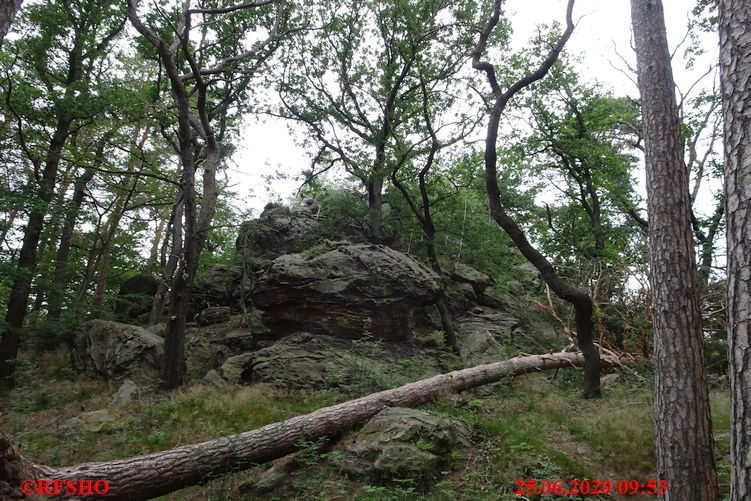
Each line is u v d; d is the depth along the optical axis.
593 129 18.34
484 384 10.24
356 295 12.73
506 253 22.02
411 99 18.19
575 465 6.62
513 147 19.64
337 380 10.97
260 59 16.84
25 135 14.16
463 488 6.49
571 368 11.88
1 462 4.90
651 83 6.32
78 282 22.72
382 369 11.09
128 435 8.70
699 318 5.48
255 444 6.96
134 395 11.01
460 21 16.05
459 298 17.20
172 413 9.59
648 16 6.56
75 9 15.53
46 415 10.36
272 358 11.74
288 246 19.98
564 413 8.56
